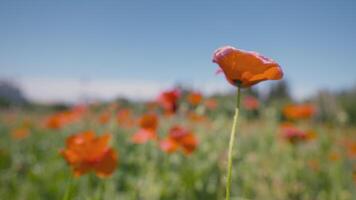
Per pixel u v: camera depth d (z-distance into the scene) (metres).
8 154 1.75
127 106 2.18
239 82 0.42
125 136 1.76
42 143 2.19
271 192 1.33
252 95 2.25
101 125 2.20
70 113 2.03
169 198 1.21
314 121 2.59
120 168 1.40
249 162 1.42
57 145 2.11
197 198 1.26
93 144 0.71
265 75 0.41
